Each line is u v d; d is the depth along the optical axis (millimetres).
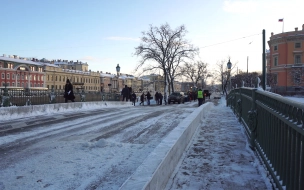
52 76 90938
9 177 4895
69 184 4582
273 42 68812
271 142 4191
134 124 11453
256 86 6293
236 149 6137
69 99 18844
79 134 9094
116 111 17953
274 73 68500
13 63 77000
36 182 4660
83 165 5594
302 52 63812
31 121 12289
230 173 4590
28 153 6543
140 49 46250
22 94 14828
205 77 78812
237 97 12055
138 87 135125
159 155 4141
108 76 117750
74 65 116875
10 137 8516
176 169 4746
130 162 5809
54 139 8227
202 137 7453
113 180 4773
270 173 4109
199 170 4734
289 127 3125
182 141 5777
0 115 12445
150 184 3074
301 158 2678
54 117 13945
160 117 14047
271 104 4301
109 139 8219
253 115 5918
